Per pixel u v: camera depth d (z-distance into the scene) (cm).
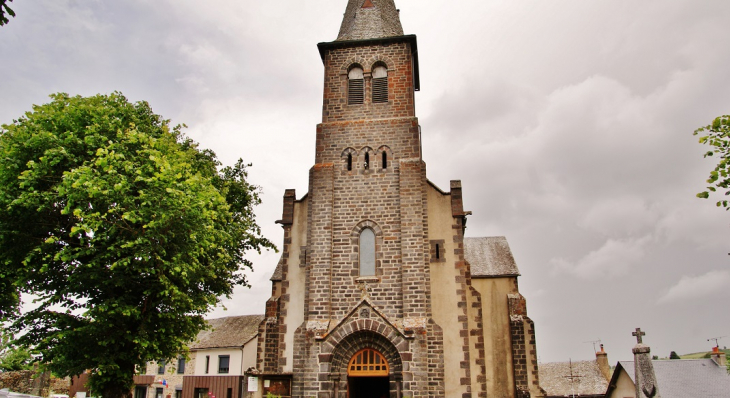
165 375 5603
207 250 2764
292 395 2783
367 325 2753
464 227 3434
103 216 2300
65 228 2577
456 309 2853
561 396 5762
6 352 4566
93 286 2516
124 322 2497
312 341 2780
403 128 3183
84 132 2645
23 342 2534
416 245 2905
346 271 2934
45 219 2553
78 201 2398
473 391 2773
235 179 3634
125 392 2572
